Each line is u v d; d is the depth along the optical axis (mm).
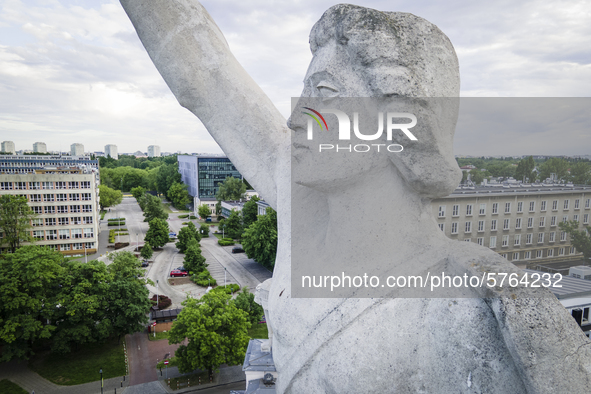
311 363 2328
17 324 24172
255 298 3639
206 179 92312
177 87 3213
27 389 23406
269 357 13945
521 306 1750
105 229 71250
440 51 2141
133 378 24750
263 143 3180
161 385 24031
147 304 28188
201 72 3158
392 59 2059
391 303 2170
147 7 3055
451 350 2018
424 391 2090
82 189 52188
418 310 2146
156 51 3162
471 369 1938
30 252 26250
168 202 109188
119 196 91125
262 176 3264
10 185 48688
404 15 2145
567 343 1716
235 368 26172
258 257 43469
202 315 22922
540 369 1686
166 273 45219
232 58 3271
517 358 1719
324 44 2369
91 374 25047
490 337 1891
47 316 25688
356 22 2121
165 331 31172
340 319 2213
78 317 25516
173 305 35844
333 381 2158
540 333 1701
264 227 42688
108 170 129375
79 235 52750
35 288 25859
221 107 3236
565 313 1781
